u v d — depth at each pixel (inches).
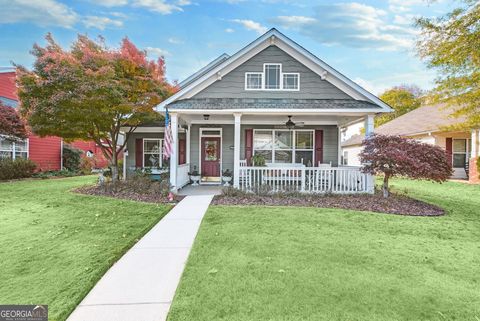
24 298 122.0
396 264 159.2
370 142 351.3
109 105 401.1
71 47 425.4
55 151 789.9
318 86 431.5
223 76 433.1
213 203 320.8
